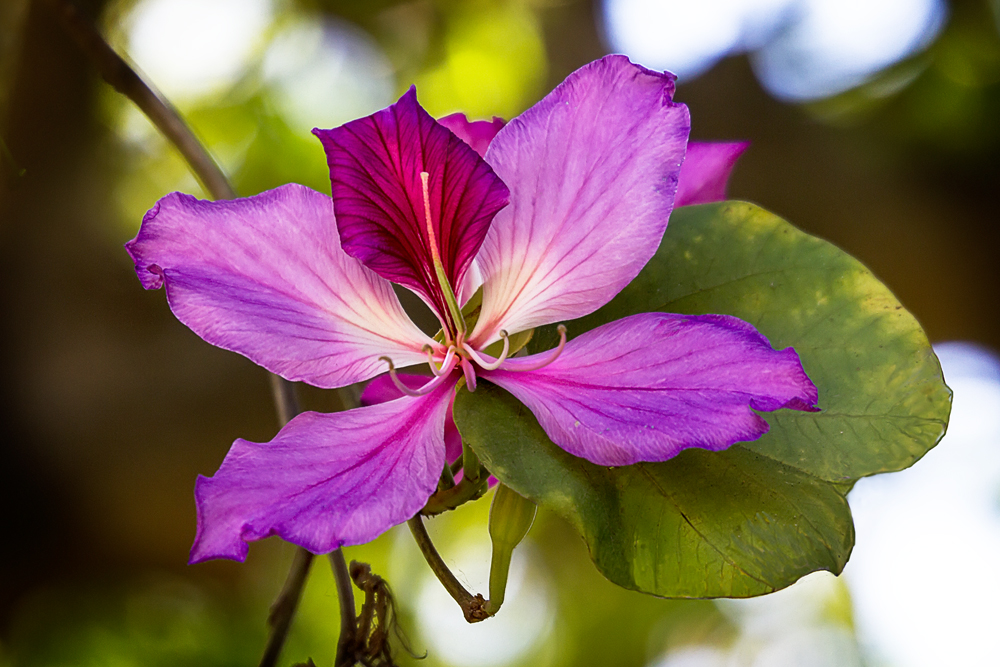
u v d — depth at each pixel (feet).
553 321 1.16
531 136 1.15
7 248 2.37
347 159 1.11
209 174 1.45
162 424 2.32
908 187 2.85
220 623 2.42
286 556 2.62
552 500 1.10
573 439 1.10
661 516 1.12
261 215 1.15
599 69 1.13
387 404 1.14
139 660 2.32
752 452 1.14
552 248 1.15
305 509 1.07
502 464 1.11
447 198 1.14
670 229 1.19
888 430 1.14
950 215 2.82
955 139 2.87
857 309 1.16
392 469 1.11
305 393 2.28
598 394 1.11
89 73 2.48
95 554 2.34
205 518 1.06
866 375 1.15
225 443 2.34
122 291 2.44
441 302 1.17
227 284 1.14
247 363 2.38
